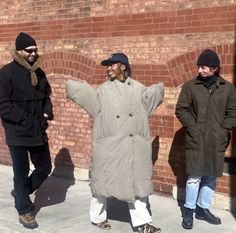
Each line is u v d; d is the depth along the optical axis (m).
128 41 4.39
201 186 3.65
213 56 3.38
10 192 4.48
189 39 4.00
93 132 3.37
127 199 3.24
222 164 3.45
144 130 3.33
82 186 4.68
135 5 4.30
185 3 3.99
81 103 3.34
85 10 4.69
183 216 3.69
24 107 3.53
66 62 4.92
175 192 4.20
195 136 3.43
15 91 3.49
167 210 3.96
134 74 4.38
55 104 5.05
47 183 4.78
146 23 4.25
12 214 3.89
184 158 4.13
